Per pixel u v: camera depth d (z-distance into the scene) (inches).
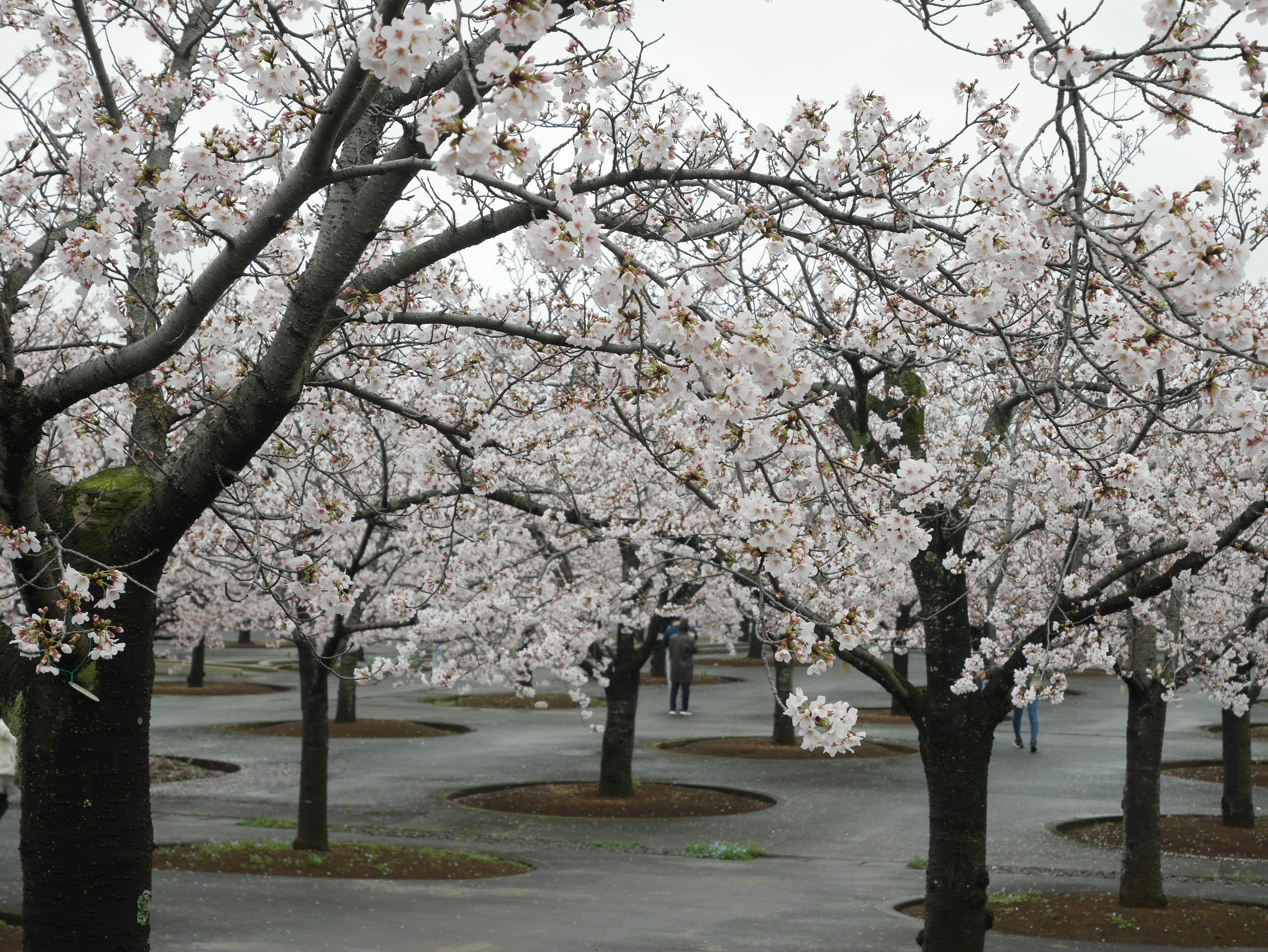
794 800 647.1
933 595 311.6
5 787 266.4
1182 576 373.1
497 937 349.7
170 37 236.2
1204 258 143.6
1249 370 153.0
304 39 171.2
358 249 178.2
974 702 307.1
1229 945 365.4
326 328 205.0
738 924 379.6
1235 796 556.7
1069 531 376.8
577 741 894.4
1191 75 163.5
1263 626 546.6
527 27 129.8
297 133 221.6
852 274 304.3
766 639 158.9
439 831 550.6
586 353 262.8
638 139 199.8
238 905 377.7
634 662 643.5
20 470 174.2
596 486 507.2
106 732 187.9
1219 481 385.7
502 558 533.6
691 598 618.5
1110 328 181.5
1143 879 411.5
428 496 363.9
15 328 527.8
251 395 182.4
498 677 595.5
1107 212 161.2
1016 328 277.6
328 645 461.4
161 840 489.4
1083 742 896.3
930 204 223.0
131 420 312.3
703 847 523.5
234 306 279.3
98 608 182.2
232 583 574.2
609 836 548.1
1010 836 552.7
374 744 861.8
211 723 965.8
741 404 151.3
